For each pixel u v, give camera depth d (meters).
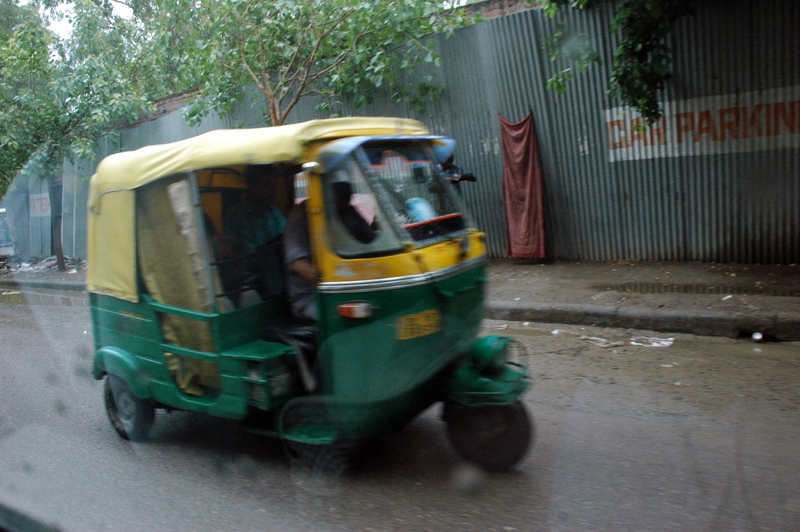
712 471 3.77
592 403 4.94
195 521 3.59
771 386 5.02
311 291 3.91
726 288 7.29
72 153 12.62
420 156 4.19
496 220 10.12
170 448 4.62
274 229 4.27
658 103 8.46
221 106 11.83
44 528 3.58
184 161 3.91
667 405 4.80
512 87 9.52
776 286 7.17
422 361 3.56
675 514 3.34
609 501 3.51
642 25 7.36
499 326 7.43
